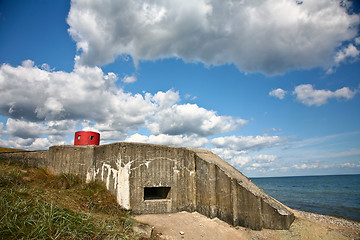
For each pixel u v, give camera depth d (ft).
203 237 22.41
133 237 18.39
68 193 23.94
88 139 33.42
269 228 24.21
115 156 26.23
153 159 27.73
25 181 24.77
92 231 16.19
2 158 34.81
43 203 18.04
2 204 15.48
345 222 44.96
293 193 115.55
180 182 29.25
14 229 13.53
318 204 72.74
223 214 26.81
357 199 84.07
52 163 33.14
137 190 26.05
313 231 23.93
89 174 29.17
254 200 24.86
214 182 28.27
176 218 26.12
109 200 24.80
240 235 23.68
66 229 15.21
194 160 31.09
